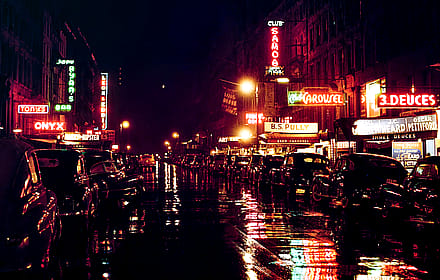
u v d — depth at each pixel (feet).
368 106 108.99
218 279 25.35
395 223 47.32
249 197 76.84
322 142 128.77
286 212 56.70
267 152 167.53
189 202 68.33
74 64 194.29
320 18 141.18
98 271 27.20
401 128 75.56
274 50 158.30
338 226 45.44
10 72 134.31
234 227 44.47
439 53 80.28
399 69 94.58
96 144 163.84
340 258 30.78
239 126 255.50
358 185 54.80
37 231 22.09
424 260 30.30
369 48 109.09
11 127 133.69
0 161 23.43
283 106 166.81
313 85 143.43
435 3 81.71
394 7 96.73
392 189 45.78
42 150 44.37
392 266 28.55
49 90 186.19
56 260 29.78
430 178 41.27
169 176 152.46
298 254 32.01
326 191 63.10
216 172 165.37
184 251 33.06
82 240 37.45
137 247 34.58
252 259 30.42
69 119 229.25
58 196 41.16
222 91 324.39
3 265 20.74
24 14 149.38
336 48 127.75
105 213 55.47
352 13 118.01
